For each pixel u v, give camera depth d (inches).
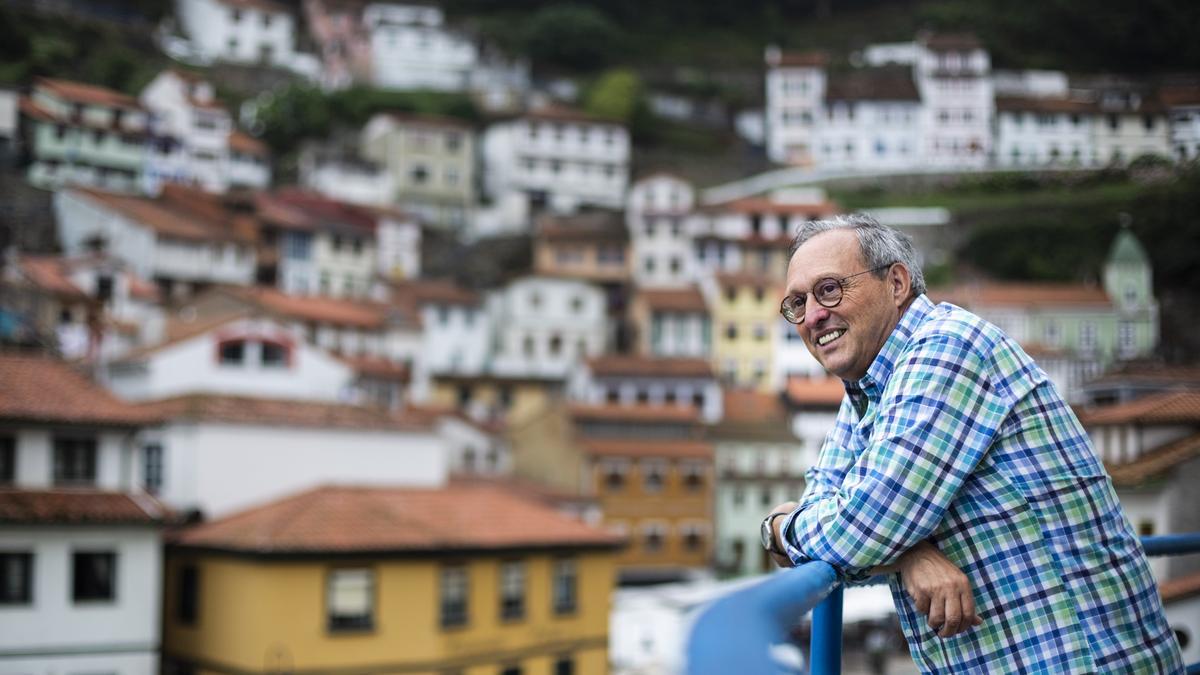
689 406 2893.7
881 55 4785.9
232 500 1524.4
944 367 125.5
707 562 2691.9
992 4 3663.9
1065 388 1182.3
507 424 3063.5
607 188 4726.9
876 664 1344.7
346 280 3740.2
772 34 5871.1
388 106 4995.1
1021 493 124.3
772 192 4188.0
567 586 1414.9
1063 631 120.6
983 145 3526.1
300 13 5940.0
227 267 3417.8
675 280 3789.4
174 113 4249.5
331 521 1273.4
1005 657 122.0
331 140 4790.8
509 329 3501.5
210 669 1249.4
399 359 3238.2
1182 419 781.9
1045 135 2576.3
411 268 3949.3
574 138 4712.1
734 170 4724.4
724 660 62.6
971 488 125.3
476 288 3823.8
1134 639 122.6
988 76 3503.9
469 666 1291.8
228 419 1529.3
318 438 1611.7
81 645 1189.1
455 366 3376.0
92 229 3319.4
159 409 1565.0
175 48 5177.2
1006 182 2957.7
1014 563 123.1
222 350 1974.7
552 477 2689.5
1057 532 123.8
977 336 128.0
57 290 2551.7
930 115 3799.2
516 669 1341.0
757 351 3420.3
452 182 4463.6
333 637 1215.6
